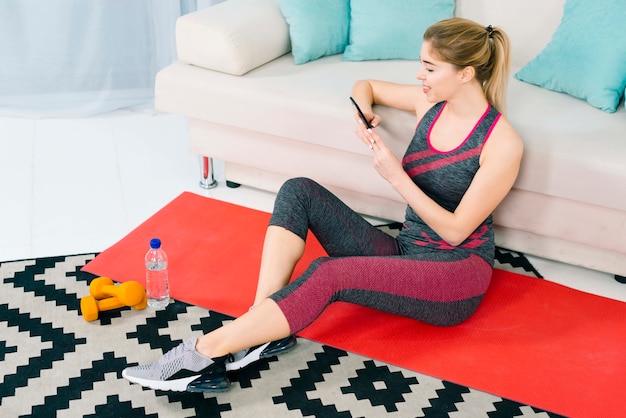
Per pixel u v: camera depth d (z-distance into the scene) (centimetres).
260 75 275
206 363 193
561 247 256
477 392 205
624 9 262
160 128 340
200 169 297
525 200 246
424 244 224
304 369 210
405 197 215
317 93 262
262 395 201
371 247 224
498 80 212
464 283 214
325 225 221
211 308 230
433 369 212
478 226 225
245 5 288
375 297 205
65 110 344
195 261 250
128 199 285
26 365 206
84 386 200
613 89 258
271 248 211
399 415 197
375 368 212
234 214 279
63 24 337
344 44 296
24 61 340
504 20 295
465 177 216
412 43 290
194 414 194
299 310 196
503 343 222
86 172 301
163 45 349
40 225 267
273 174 287
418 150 224
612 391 207
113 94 354
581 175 232
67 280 239
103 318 224
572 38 268
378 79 274
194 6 351
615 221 238
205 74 275
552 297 244
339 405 199
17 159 306
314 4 284
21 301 229
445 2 291
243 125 271
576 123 248
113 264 247
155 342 217
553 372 212
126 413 193
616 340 226
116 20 341
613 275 259
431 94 212
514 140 210
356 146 256
